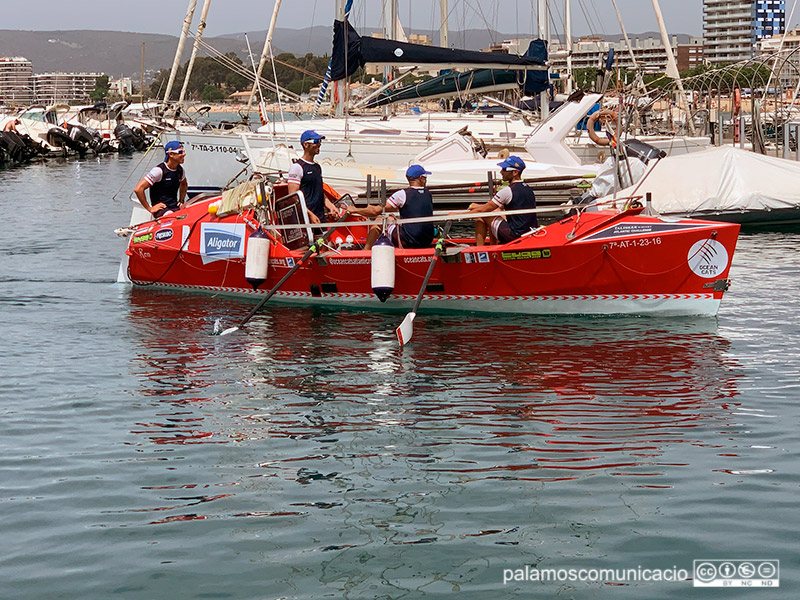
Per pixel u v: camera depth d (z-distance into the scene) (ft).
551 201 63.16
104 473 22.16
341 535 18.83
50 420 25.95
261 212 41.70
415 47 60.64
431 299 39.32
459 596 16.49
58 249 58.70
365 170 64.44
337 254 39.75
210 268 43.37
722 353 32.27
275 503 20.42
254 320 38.47
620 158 55.47
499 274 37.96
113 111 248.11
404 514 19.77
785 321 36.78
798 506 19.85
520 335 35.19
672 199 63.41
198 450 23.65
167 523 19.43
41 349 33.71
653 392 28.07
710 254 36.14
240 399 27.89
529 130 77.61
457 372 30.55
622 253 36.50
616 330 35.63
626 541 18.44
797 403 26.78
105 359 32.40
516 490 20.94
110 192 105.60
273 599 16.44
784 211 62.75
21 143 174.40
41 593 16.67
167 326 37.40
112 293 44.24
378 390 28.68
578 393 28.12
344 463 22.72
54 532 19.02
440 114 83.15
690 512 19.65
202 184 75.46
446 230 40.11
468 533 18.88
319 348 33.81
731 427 24.90
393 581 16.99
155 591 16.72
